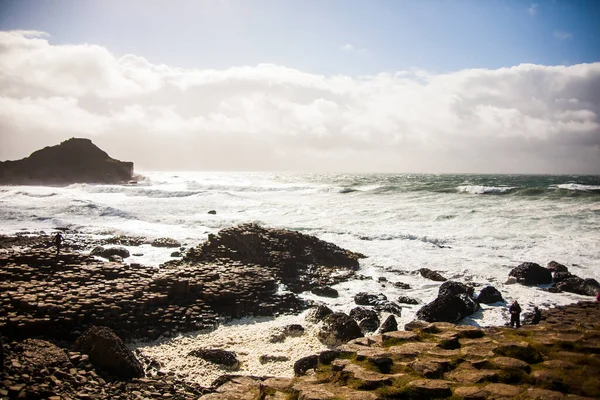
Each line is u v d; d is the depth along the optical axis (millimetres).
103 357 11977
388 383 7871
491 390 7301
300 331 16656
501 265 26906
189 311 17562
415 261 28188
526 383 7555
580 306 19969
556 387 7297
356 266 27391
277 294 20734
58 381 10617
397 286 23391
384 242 33281
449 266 26984
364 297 20656
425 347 9297
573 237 32406
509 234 34031
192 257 25516
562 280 23656
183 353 14422
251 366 13508
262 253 25984
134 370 12164
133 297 17547
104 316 15883
